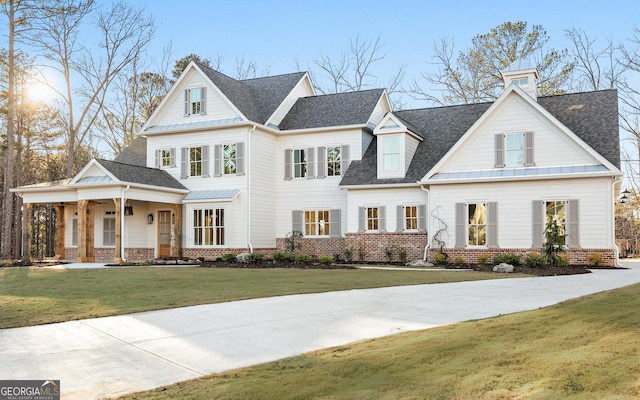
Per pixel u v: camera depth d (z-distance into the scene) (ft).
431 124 96.43
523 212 76.33
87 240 90.94
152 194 90.12
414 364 20.59
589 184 72.90
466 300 38.73
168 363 22.88
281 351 24.53
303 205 97.86
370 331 28.37
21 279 57.77
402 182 85.97
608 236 71.61
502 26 134.82
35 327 29.89
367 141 97.71
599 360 19.13
